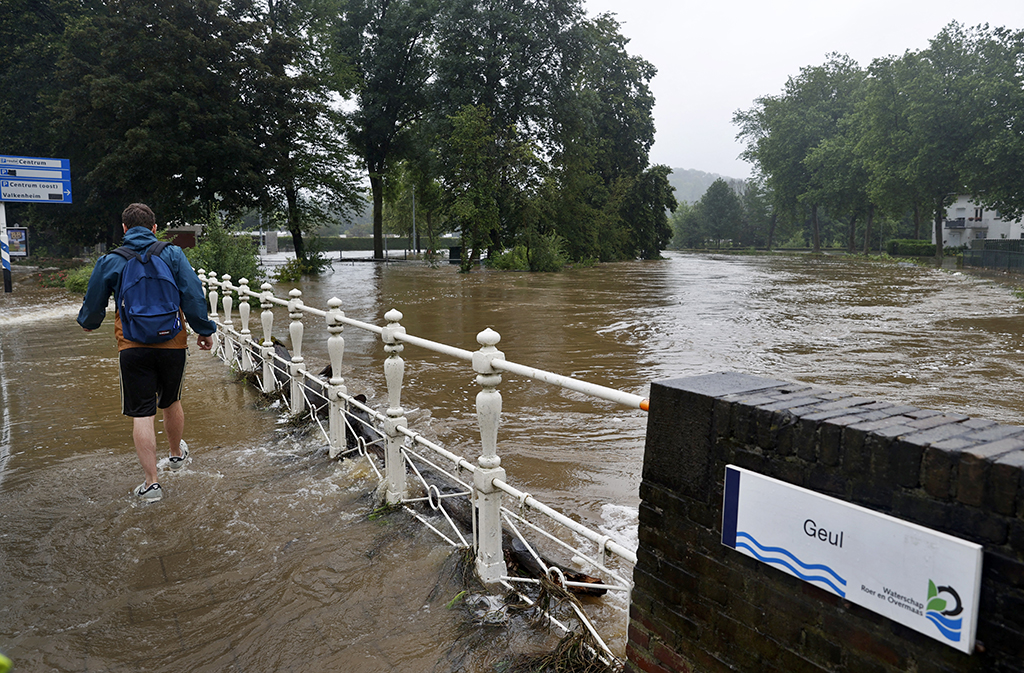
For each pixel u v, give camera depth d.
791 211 71.81
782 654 1.69
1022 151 36.62
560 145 39.59
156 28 24.16
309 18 32.88
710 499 1.86
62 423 5.82
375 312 15.12
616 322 13.43
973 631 1.30
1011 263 34.50
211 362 8.59
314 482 4.39
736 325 13.02
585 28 38.03
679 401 1.95
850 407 1.71
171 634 2.71
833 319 14.09
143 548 3.47
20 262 34.59
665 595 2.03
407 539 3.53
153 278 4.15
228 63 25.16
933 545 1.35
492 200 34.19
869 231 59.62
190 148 24.03
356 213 32.97
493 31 37.00
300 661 2.53
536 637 2.66
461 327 12.64
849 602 1.53
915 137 42.78
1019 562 1.24
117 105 23.41
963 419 1.58
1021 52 40.44
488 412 3.05
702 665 1.92
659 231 58.78
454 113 35.69
